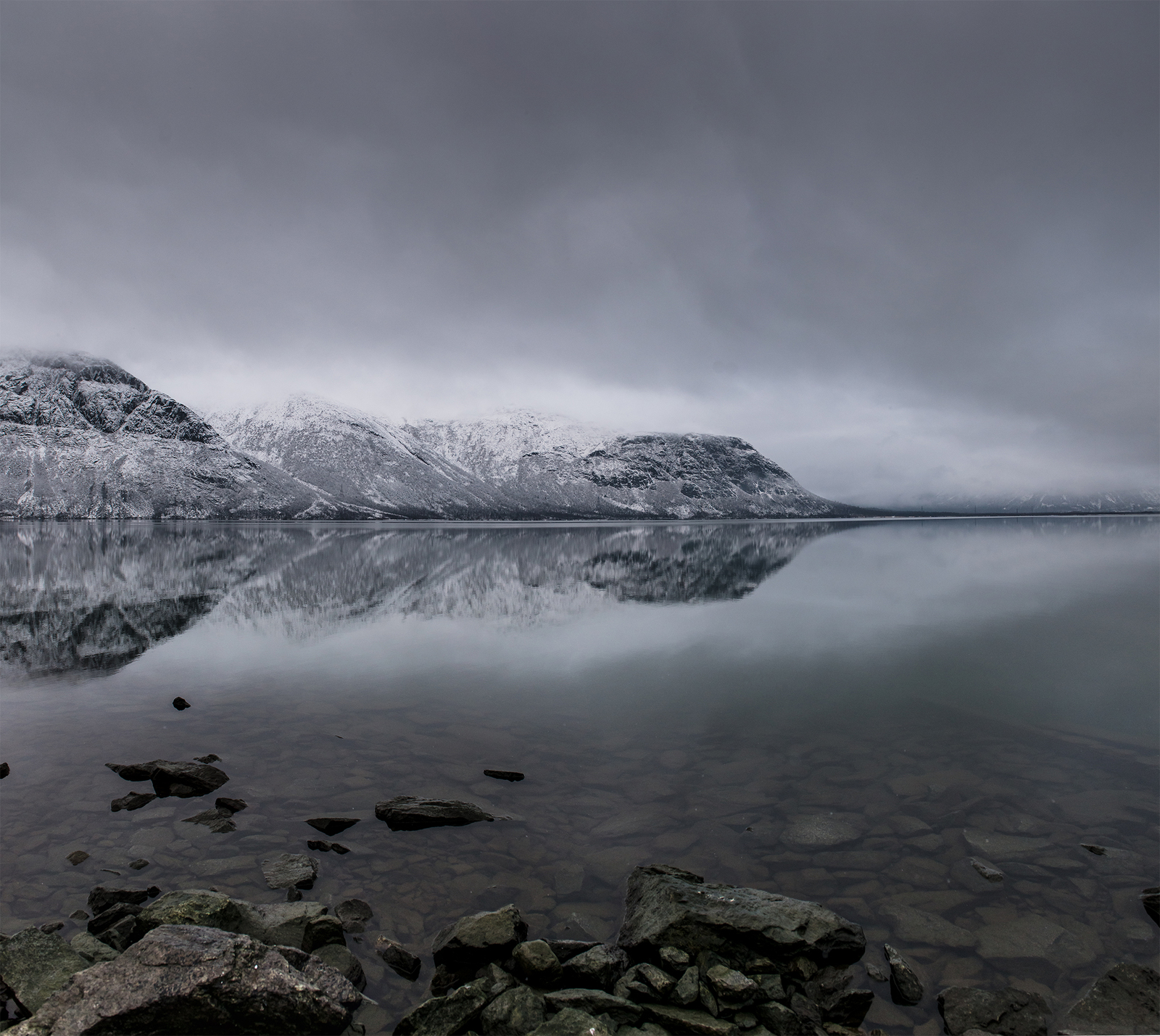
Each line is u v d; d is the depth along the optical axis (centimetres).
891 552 6462
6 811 933
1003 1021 579
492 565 5134
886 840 873
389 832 892
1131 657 1919
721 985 600
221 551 6612
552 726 1314
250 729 1285
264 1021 558
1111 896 754
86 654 1944
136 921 670
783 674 1725
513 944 656
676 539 9775
